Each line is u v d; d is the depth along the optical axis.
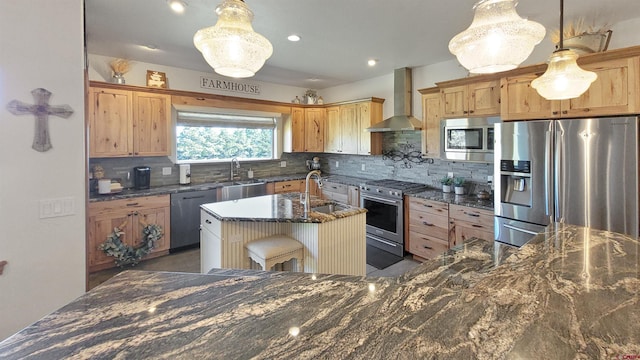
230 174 5.40
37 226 1.99
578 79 1.66
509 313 0.86
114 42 3.59
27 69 1.93
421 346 0.72
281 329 0.82
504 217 3.12
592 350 0.69
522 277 1.12
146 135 4.21
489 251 1.94
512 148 3.02
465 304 0.92
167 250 4.25
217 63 1.64
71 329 0.84
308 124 6.00
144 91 4.18
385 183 4.85
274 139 6.02
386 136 5.25
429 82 4.55
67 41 2.05
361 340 0.75
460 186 4.00
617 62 2.50
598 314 0.85
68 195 2.08
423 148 4.31
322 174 6.20
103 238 3.71
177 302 0.99
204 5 2.66
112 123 3.93
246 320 0.87
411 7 2.69
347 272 2.89
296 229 2.89
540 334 0.75
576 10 2.71
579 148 2.60
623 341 0.73
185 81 4.80
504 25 1.32
